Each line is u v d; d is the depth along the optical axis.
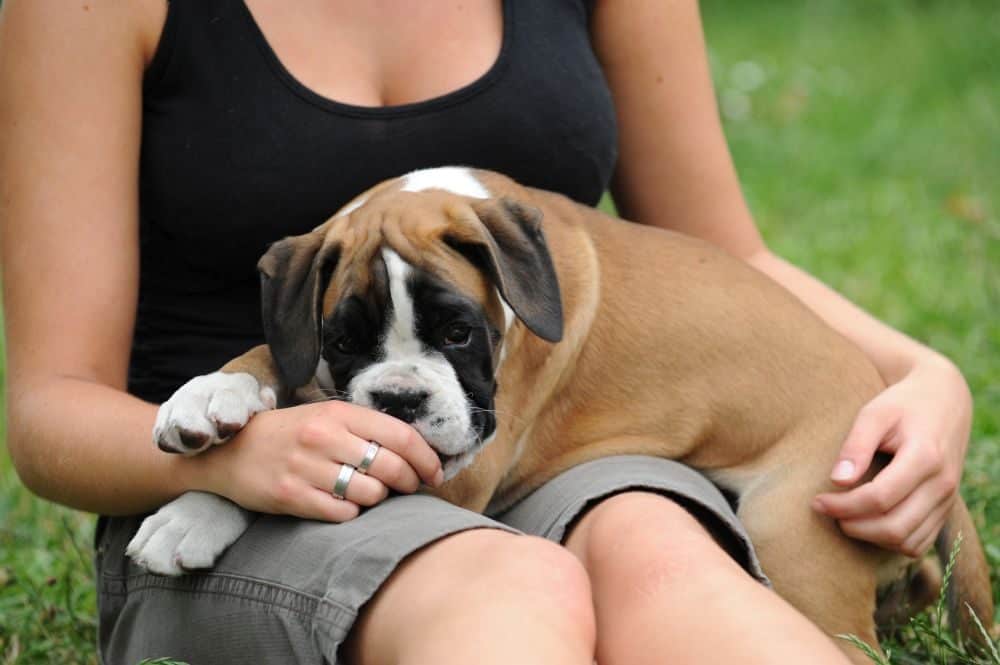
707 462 7.62
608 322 7.57
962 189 16.64
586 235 7.65
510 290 6.50
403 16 7.16
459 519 5.55
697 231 8.33
